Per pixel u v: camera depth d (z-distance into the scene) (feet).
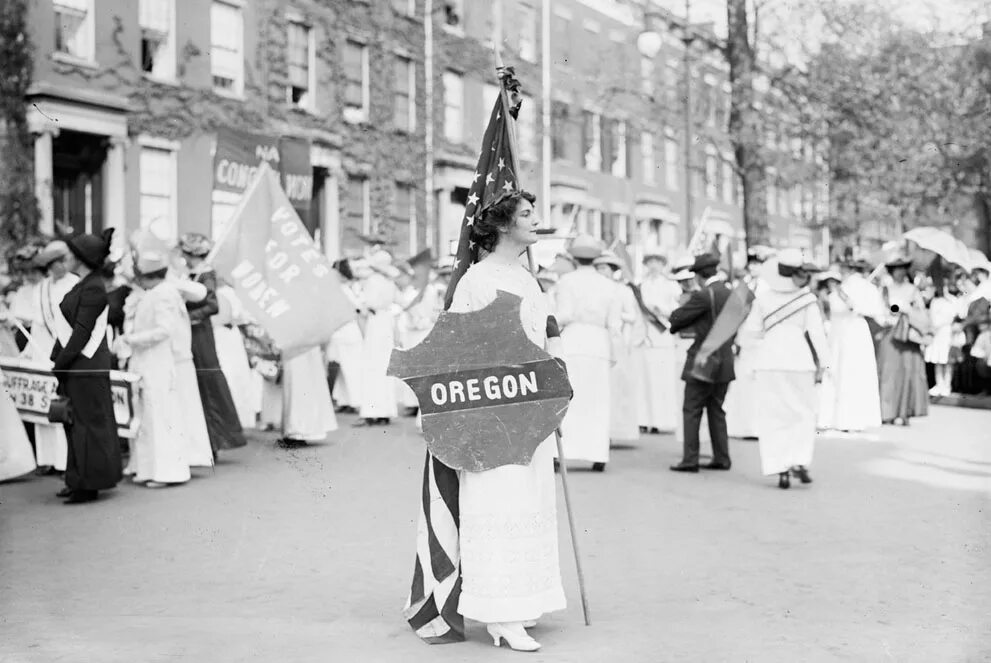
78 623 15.17
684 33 53.93
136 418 27.53
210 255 32.19
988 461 34.63
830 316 44.65
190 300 31.07
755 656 13.92
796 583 18.04
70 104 36.14
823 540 21.67
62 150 37.32
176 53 39.11
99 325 25.64
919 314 47.24
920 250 55.77
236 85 41.57
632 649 14.28
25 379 28.32
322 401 35.78
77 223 37.04
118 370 29.68
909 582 18.10
